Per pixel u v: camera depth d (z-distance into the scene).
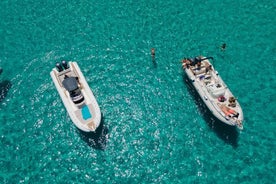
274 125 26.02
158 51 31.77
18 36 33.50
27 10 36.09
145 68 30.41
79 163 24.53
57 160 24.73
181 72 29.92
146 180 23.62
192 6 36.03
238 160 24.30
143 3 36.69
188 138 25.64
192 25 33.97
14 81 29.62
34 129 26.50
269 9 35.31
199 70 27.78
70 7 36.34
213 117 26.42
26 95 28.62
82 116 24.72
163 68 30.34
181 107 27.47
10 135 26.20
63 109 27.48
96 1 36.94
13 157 25.02
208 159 24.45
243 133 25.66
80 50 32.06
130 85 29.14
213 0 36.62
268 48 31.45
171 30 33.56
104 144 25.41
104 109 27.42
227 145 25.06
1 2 36.88
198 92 26.88
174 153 24.89
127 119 26.83
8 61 31.22
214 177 23.58
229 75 29.42
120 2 36.81
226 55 31.00
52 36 33.41
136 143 25.47
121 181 23.61
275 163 24.03
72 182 23.59
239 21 34.12
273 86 28.52
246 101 27.58
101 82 29.34
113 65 30.72
